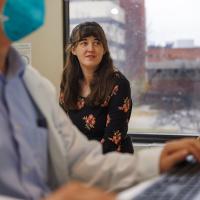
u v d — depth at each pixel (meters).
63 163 0.92
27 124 0.84
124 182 0.93
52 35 3.13
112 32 3.12
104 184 0.95
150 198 0.69
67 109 2.27
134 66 3.10
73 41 2.32
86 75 2.28
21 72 0.90
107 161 0.97
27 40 3.16
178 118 3.02
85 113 2.21
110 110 2.17
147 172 0.93
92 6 3.13
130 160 0.97
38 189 0.81
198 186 0.77
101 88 2.19
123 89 2.19
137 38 3.08
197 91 2.97
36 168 0.82
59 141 0.92
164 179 0.84
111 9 3.11
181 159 0.95
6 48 0.86
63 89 2.33
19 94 0.87
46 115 0.92
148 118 3.08
